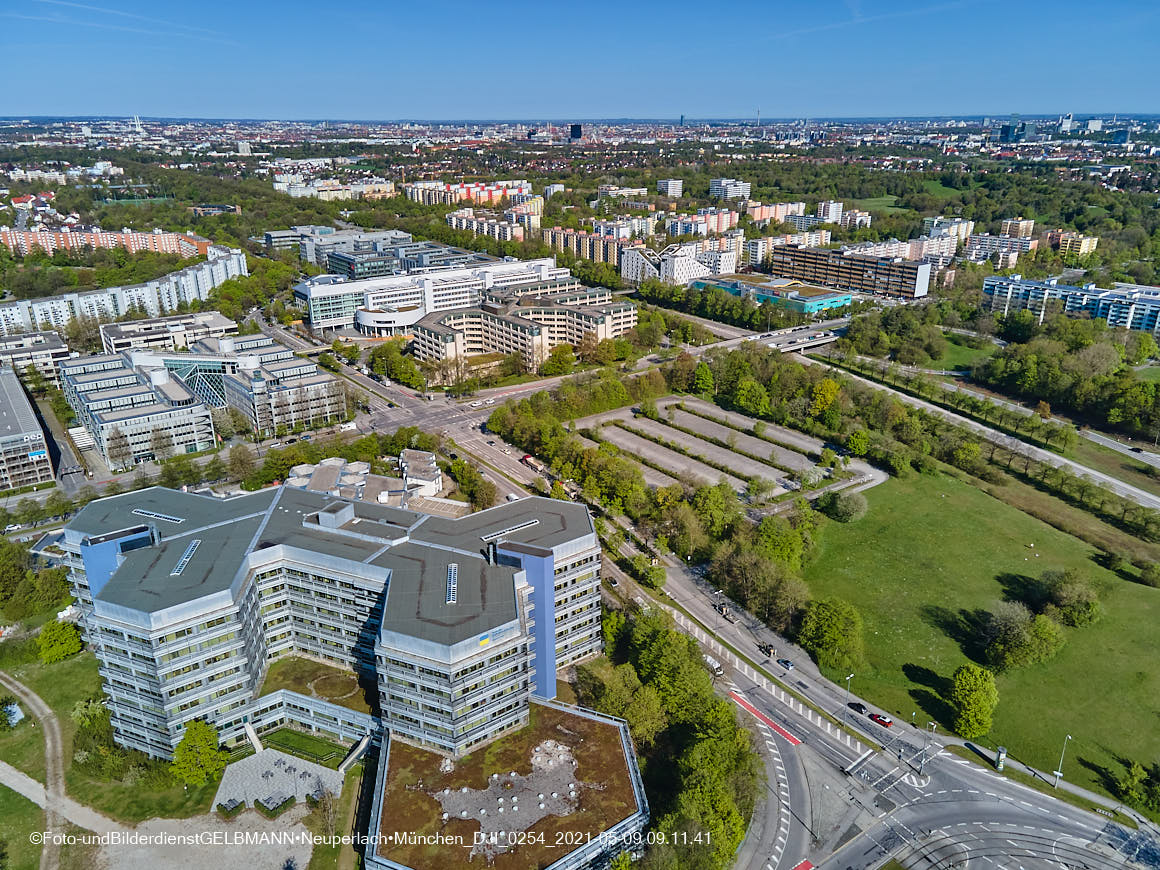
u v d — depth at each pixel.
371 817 185.50
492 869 172.00
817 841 199.38
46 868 188.00
